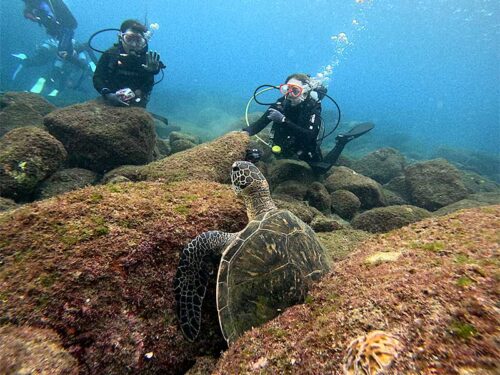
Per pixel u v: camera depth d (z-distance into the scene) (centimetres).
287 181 255
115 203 105
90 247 89
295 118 249
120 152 219
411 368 46
